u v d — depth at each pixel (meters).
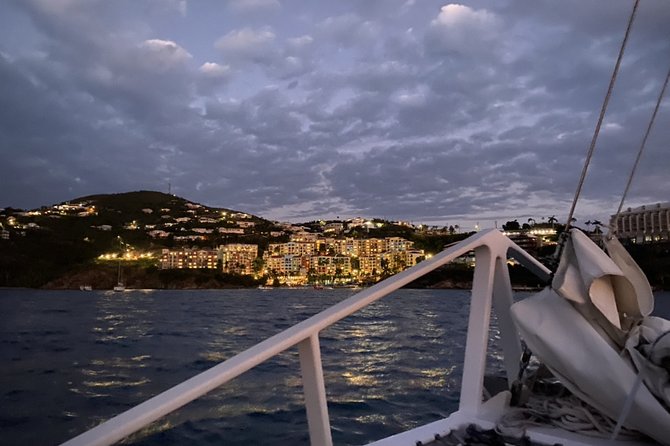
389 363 16.44
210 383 1.56
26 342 28.00
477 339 2.89
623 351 2.56
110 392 13.23
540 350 2.67
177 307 75.88
